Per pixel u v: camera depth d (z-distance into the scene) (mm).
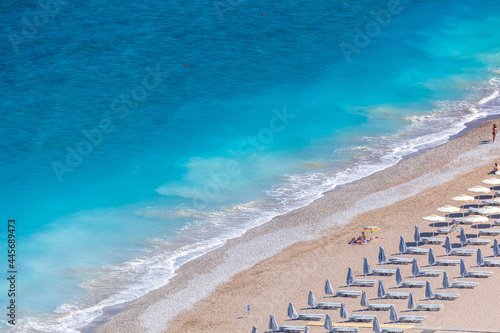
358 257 59938
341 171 81125
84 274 60719
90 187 77562
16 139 87562
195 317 52750
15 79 104938
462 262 53219
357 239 62875
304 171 81438
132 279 59875
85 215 71562
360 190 75250
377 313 50406
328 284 52250
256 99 102750
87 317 54156
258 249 63656
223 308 53719
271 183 78438
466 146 84875
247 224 69375
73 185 77750
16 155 83812
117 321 53156
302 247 63188
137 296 57094
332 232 65750
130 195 75938
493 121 93188
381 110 99562
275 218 70312
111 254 64188
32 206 73188
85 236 67375
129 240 66688
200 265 61594
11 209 72375
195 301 55312
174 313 53719
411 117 97000
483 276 54156
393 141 89188
